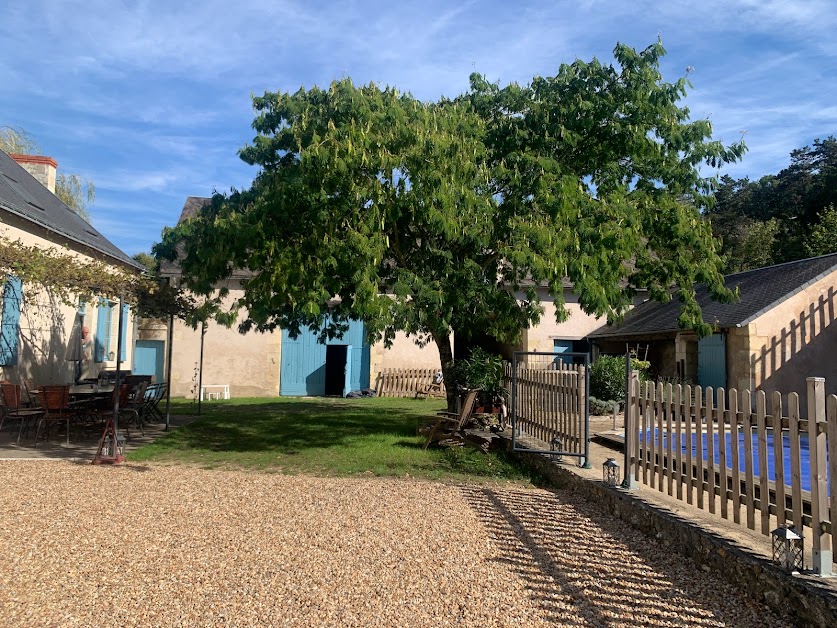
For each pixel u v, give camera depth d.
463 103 10.65
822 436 3.81
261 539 5.17
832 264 14.86
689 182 10.83
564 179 9.30
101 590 4.05
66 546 4.91
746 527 4.77
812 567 3.87
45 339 14.30
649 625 3.65
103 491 6.79
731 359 14.92
